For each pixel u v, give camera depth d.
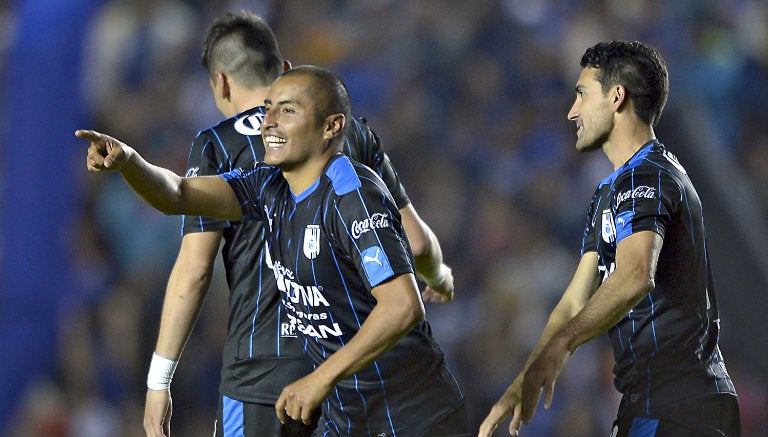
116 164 13.77
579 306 16.31
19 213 27.89
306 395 13.65
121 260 39.53
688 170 34.56
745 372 34.97
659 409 15.07
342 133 14.88
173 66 45.81
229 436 17.70
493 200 42.44
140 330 37.47
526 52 46.84
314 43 47.22
